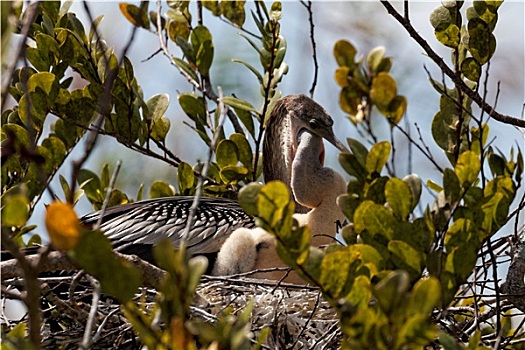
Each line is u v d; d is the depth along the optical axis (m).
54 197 6.96
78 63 11.80
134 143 12.21
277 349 9.47
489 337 9.89
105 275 6.58
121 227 11.63
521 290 9.67
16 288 9.91
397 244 7.89
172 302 6.62
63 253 8.54
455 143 10.95
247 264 11.20
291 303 10.13
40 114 11.05
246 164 12.77
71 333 9.70
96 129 6.81
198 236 11.61
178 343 6.40
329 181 11.75
